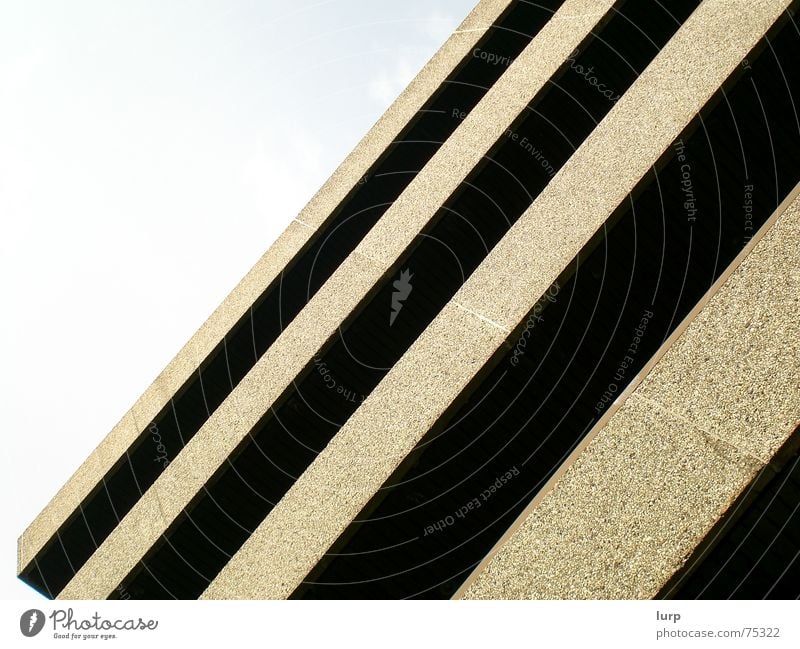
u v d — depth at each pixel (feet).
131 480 31.76
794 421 10.88
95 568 26.20
